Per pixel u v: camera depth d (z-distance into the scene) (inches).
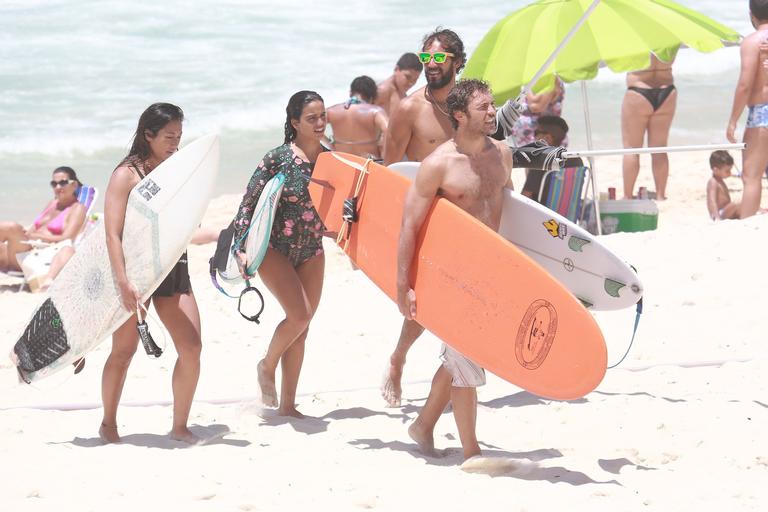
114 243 753.0
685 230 1433.3
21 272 1652.3
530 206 727.1
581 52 1432.1
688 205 1942.7
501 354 687.7
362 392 957.8
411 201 718.5
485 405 897.5
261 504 654.5
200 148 749.9
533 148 796.6
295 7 3806.6
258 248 820.0
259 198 836.0
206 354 1099.3
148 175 753.0
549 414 856.9
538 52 1446.9
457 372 717.3
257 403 905.5
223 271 852.0
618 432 805.9
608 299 741.3
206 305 1306.6
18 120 2812.5
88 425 864.9
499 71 1456.7
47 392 988.6
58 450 773.3
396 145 888.3
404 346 881.5
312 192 843.4
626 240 1409.9
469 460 717.9
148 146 770.2
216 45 3420.3
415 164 802.8
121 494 666.8
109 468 722.2
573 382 659.4
